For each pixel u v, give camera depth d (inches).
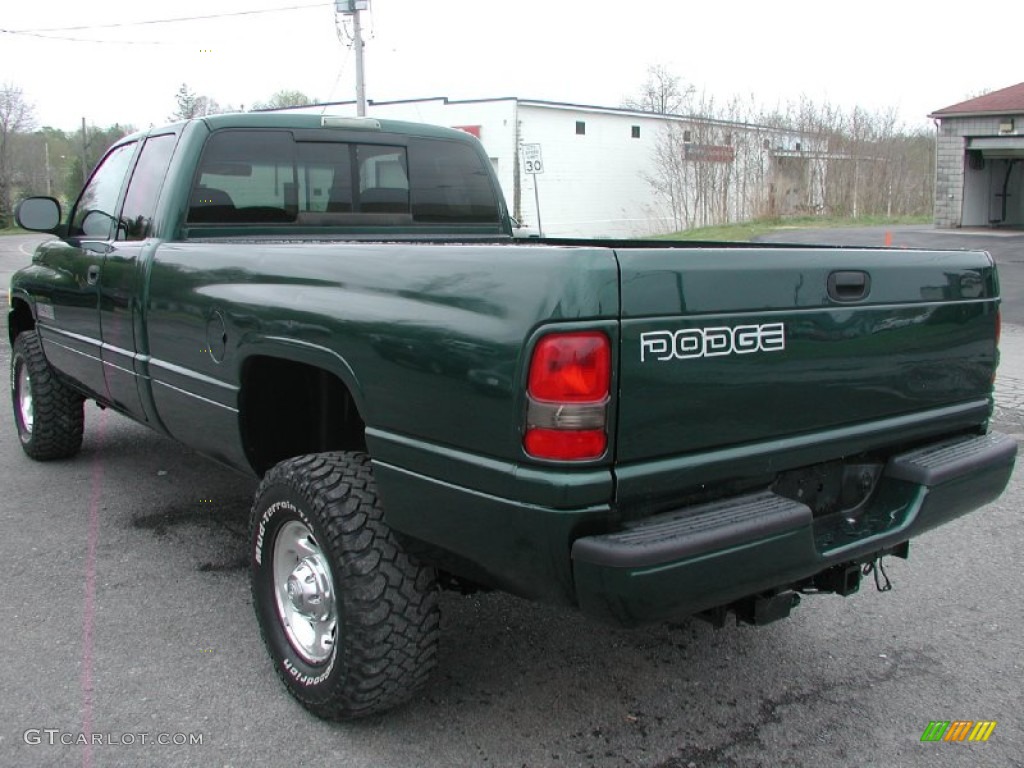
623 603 91.0
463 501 99.5
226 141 168.1
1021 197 1076.5
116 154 198.2
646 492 95.6
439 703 127.3
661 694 130.6
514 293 94.2
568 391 90.3
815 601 161.9
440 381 100.3
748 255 101.2
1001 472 128.7
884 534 114.3
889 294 115.6
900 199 1376.7
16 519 198.4
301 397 142.9
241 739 118.7
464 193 203.0
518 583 99.0
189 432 156.5
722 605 105.5
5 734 119.0
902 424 119.7
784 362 104.7
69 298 196.5
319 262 120.5
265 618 129.9
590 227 1320.1
